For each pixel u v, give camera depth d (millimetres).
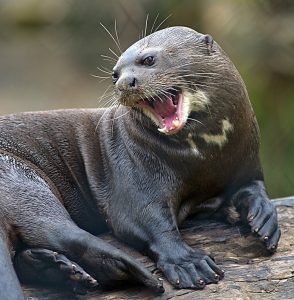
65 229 20875
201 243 22344
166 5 45969
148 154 22062
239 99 22125
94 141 23438
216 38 42562
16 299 18703
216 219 23500
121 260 20219
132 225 21797
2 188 21297
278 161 37188
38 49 56656
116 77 22047
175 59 21750
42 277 20781
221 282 20531
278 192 36469
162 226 21500
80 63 53594
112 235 23094
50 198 21547
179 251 21047
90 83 51219
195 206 22953
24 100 49438
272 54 40531
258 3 42281
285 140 37781
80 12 54500
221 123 21781
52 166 23219
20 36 59500
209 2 44188
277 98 39281
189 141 21734
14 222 20922
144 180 22016
